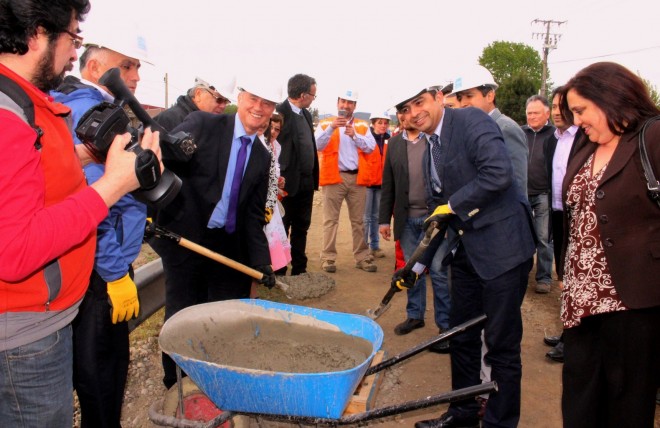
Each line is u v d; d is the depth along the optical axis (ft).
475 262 8.84
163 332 7.78
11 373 5.16
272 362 8.15
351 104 19.13
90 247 5.83
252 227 10.94
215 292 11.25
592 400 7.47
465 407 9.84
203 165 9.91
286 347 8.56
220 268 10.98
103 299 7.63
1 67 4.61
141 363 12.23
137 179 5.32
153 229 9.10
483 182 8.38
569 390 7.74
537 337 14.62
